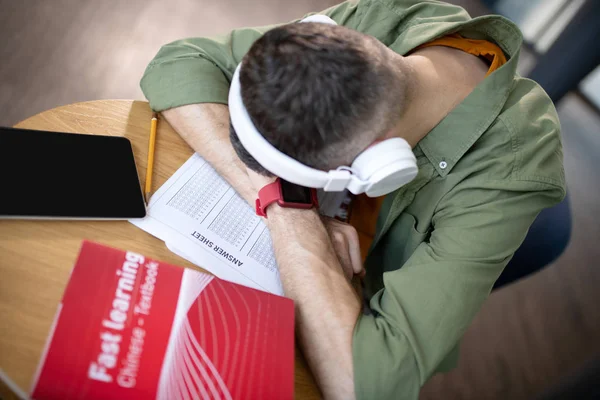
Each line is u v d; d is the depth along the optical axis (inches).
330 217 32.3
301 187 29.3
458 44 31.7
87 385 17.6
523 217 28.4
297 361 24.6
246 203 30.1
